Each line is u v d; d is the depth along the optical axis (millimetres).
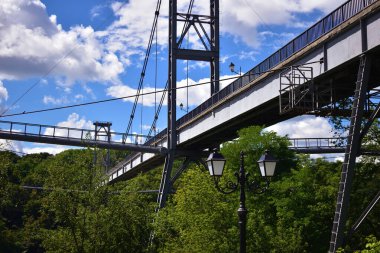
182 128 56219
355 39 26109
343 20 27359
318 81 30609
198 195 29266
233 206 30469
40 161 107188
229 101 44000
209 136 51625
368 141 33688
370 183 33500
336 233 22500
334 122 37531
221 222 26812
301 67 31047
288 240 27469
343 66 27344
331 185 35688
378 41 24125
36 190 72875
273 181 37062
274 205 34656
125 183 34938
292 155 40969
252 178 35125
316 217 34594
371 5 24281
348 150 23219
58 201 26594
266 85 36969
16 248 56719
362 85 23984
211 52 57656
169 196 57500
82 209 27172
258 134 39344
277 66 34750
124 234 27703
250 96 39812
